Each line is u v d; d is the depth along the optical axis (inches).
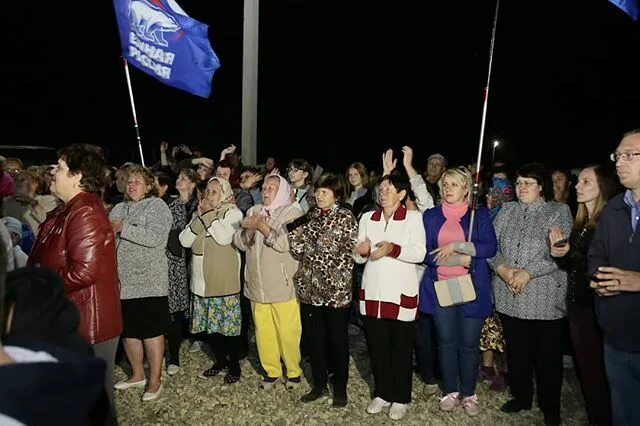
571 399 174.9
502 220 163.5
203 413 165.8
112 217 171.9
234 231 178.4
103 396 60.3
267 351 178.1
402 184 162.2
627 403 116.7
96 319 116.8
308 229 168.4
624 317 113.9
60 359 48.2
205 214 178.1
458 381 182.9
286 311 174.7
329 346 168.7
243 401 172.7
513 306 156.1
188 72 222.8
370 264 162.4
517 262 155.4
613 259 116.6
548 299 153.1
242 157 261.9
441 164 248.8
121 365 201.3
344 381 167.9
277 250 171.0
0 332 47.1
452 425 159.2
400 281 158.7
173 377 189.3
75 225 115.9
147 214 169.0
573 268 149.3
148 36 212.4
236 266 181.5
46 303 55.2
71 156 120.0
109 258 119.7
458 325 163.6
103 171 124.8
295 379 180.2
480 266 161.2
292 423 160.4
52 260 115.9
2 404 41.5
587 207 149.2
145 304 168.7
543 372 155.3
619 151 114.5
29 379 42.7
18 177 198.4
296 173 227.8
